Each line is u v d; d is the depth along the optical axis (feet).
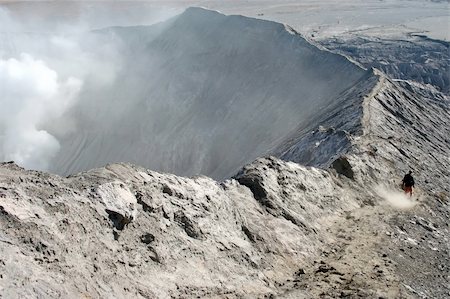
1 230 30.73
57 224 33.91
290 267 48.16
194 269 40.16
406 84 195.21
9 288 27.04
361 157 87.92
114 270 34.68
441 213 81.20
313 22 517.96
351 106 134.00
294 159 110.32
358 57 332.19
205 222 45.88
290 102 214.48
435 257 59.47
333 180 75.41
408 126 135.03
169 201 44.93
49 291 28.73
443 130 158.61
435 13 577.02
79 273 31.99
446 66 311.06
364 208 72.38
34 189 35.86
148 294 34.68
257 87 243.40
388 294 44.32
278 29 261.85
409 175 84.74
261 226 52.29
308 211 62.08
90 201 37.73
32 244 31.30
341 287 44.50
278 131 198.70
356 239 58.75
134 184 43.93
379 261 52.42
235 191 56.24
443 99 231.50
